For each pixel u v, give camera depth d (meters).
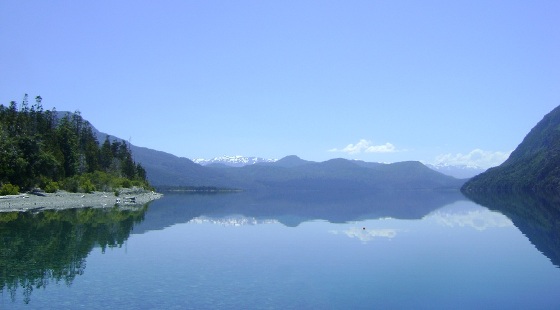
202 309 21.72
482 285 27.30
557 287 26.97
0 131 94.31
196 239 43.91
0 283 25.88
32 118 119.31
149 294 24.00
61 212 69.00
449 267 32.25
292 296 24.34
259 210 88.69
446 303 23.83
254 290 25.27
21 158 89.38
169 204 105.31
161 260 33.03
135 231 49.16
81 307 21.70
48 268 29.72
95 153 136.88
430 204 113.19
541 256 36.41
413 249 39.44
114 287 25.31
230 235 47.47
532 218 68.56
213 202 122.88
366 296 24.67
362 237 46.81
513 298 24.78
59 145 111.19
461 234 49.50
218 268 30.70
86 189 107.69
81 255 34.41
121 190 122.88
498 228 55.50
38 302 22.45
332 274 29.52
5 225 51.12
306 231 51.66
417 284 27.31
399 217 71.56
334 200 145.25
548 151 195.12
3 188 83.50
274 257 35.09
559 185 154.75
